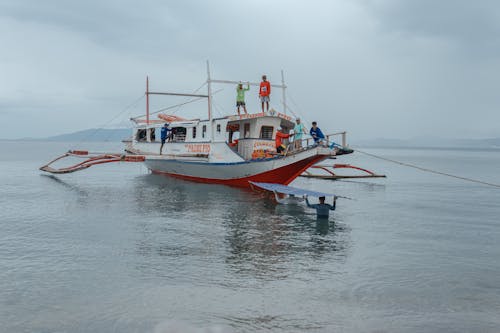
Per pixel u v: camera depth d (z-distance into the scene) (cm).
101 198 2741
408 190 3653
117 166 6906
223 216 2131
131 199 2698
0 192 3061
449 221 2152
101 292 1068
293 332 873
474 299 1067
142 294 1056
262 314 953
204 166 3384
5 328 868
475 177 5606
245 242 1594
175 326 888
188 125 3566
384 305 1018
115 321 909
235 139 3388
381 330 891
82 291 1073
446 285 1166
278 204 2528
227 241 1605
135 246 1516
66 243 1552
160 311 961
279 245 1559
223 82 3253
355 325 910
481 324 926
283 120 3183
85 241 1585
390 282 1181
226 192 3025
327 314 961
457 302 1046
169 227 1848
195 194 2925
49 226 1855
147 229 1803
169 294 1059
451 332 888
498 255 1491
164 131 3881
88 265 1287
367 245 1603
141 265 1290
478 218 2253
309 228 1883
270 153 3048
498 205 2759
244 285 1129
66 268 1256
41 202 2566
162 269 1254
